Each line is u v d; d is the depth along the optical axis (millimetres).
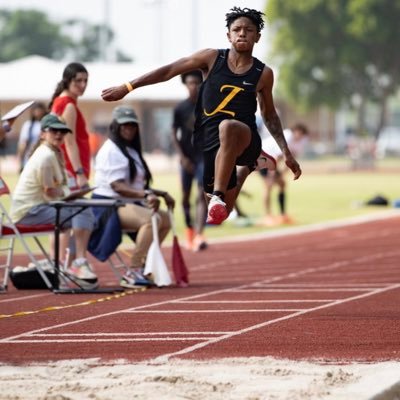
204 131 19406
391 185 84375
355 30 158750
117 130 27109
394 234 43312
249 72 19188
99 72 128375
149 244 26781
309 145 154000
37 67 125938
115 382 15453
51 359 17156
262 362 16828
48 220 25859
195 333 19641
